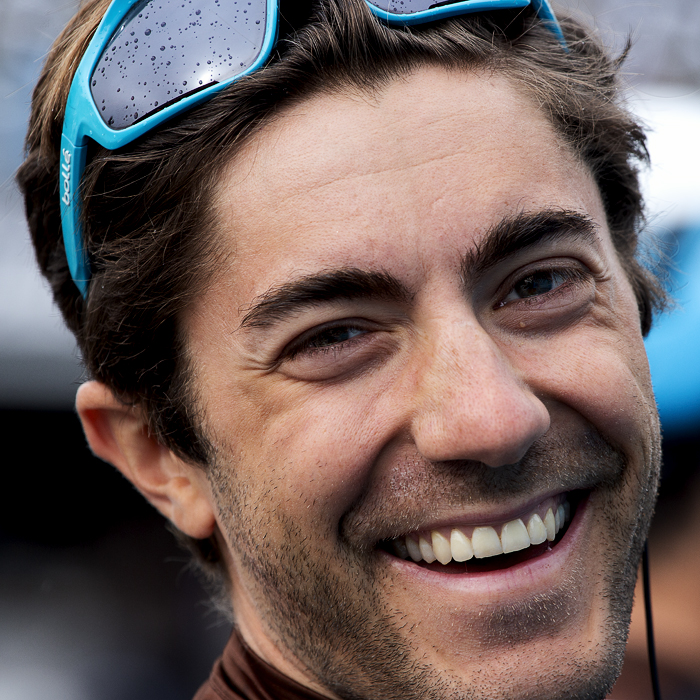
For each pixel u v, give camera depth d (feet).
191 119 6.07
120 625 18.92
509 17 6.59
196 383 6.38
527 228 5.79
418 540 6.12
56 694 17.40
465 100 5.91
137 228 6.48
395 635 5.99
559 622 6.02
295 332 5.76
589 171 6.70
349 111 5.76
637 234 8.42
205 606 19.35
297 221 5.67
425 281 5.63
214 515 7.01
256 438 6.04
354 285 5.59
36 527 18.80
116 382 7.01
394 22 5.97
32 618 18.52
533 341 6.06
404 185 5.62
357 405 5.78
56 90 6.87
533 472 5.94
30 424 17.51
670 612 17.84
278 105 5.82
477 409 5.42
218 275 6.04
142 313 6.54
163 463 7.25
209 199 6.00
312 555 5.95
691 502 18.22
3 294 16.37
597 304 6.34
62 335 16.92
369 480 5.85
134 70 6.21
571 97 6.66
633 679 16.89
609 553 6.38
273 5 5.87
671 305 9.78
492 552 5.98
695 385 17.17
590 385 6.04
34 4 14.65
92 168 6.58
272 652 6.90
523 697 5.82
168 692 18.28
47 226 7.87
